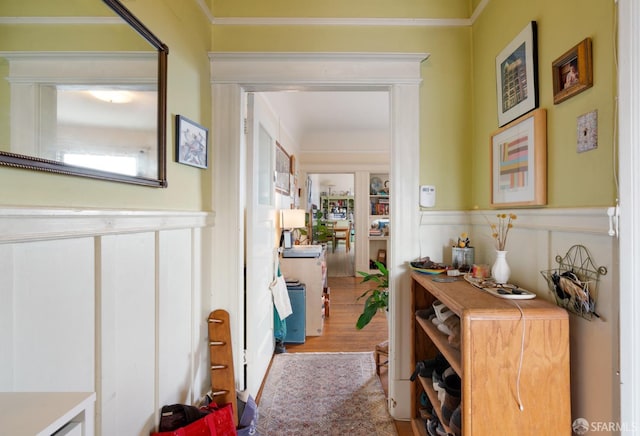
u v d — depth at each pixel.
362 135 4.98
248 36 1.78
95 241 0.91
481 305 1.03
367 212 5.39
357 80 1.74
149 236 1.17
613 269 0.85
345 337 2.93
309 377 2.19
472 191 1.78
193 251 1.51
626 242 0.82
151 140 1.15
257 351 1.97
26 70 0.69
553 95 1.09
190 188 1.50
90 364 0.89
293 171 4.37
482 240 1.65
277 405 1.87
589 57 0.93
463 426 0.98
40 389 0.75
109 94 0.94
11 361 0.69
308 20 1.77
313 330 2.96
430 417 1.55
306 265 2.98
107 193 0.95
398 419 1.75
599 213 0.88
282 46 1.77
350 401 1.91
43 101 0.73
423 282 1.46
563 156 1.05
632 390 0.81
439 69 1.78
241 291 1.77
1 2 0.64
